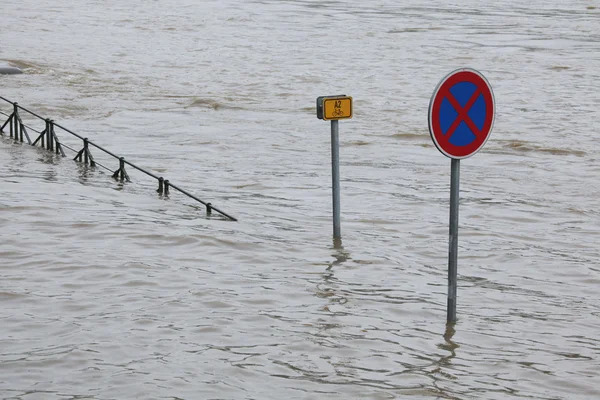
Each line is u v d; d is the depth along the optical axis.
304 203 41.94
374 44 132.62
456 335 23.08
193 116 73.25
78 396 18.62
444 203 43.03
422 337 22.83
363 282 27.52
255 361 20.73
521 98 87.06
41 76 95.00
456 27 158.62
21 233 31.17
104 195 39.00
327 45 130.50
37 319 23.16
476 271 30.08
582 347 22.75
